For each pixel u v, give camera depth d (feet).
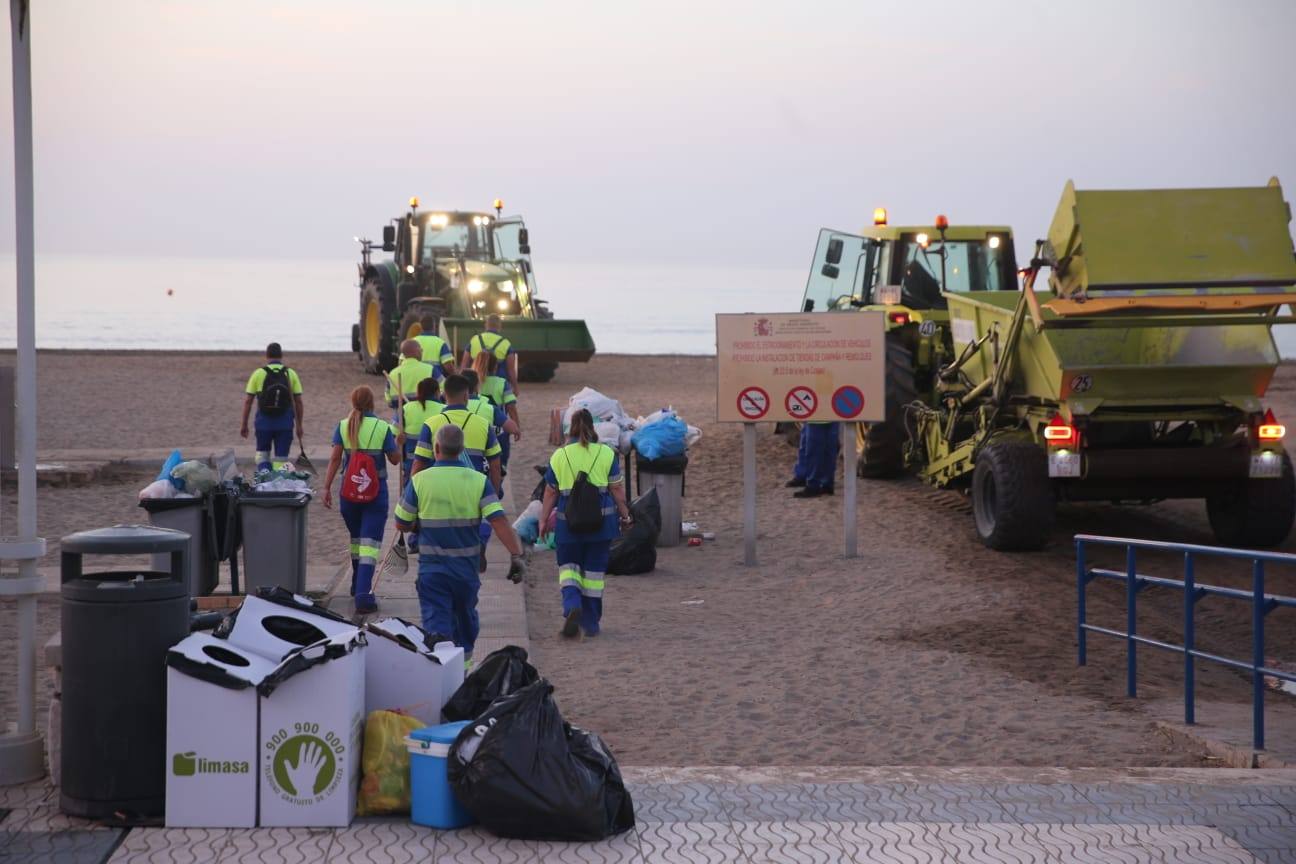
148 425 70.59
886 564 41.50
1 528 42.50
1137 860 16.76
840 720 26.37
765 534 46.62
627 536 40.47
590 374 104.63
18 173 19.38
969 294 49.01
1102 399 40.45
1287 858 16.87
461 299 93.09
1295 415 74.74
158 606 17.93
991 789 19.71
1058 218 40.16
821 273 61.46
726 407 41.98
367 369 100.07
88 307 273.33
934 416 50.29
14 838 17.24
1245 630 34.73
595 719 26.30
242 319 235.81
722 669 30.04
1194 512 51.01
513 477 56.75
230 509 31.96
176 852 16.79
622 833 17.63
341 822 17.78
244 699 17.62
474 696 19.43
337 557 40.81
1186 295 39.14
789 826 17.95
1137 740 25.02
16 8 18.80
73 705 17.88
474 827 17.80
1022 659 31.09
